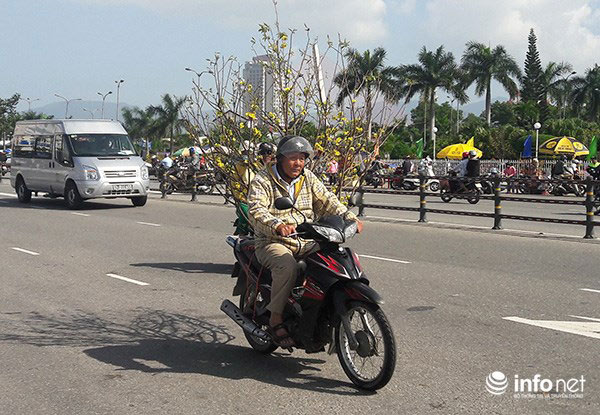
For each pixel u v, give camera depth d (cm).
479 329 709
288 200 540
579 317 758
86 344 674
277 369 594
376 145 929
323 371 586
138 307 828
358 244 1323
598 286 923
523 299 847
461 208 2259
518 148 5138
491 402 512
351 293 518
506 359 610
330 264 527
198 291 915
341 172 918
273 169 585
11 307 833
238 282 642
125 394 536
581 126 6172
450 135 6712
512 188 2839
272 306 557
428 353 629
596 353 625
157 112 7769
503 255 1183
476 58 6544
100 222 1741
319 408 503
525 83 7062
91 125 2242
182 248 1292
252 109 918
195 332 717
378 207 1773
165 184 2588
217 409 504
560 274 1009
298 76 919
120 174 2139
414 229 1559
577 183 1386
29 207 2208
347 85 926
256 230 582
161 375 580
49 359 627
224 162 921
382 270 1048
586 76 6788
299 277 554
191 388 548
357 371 546
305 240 563
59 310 816
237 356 633
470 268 1061
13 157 2433
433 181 3166
